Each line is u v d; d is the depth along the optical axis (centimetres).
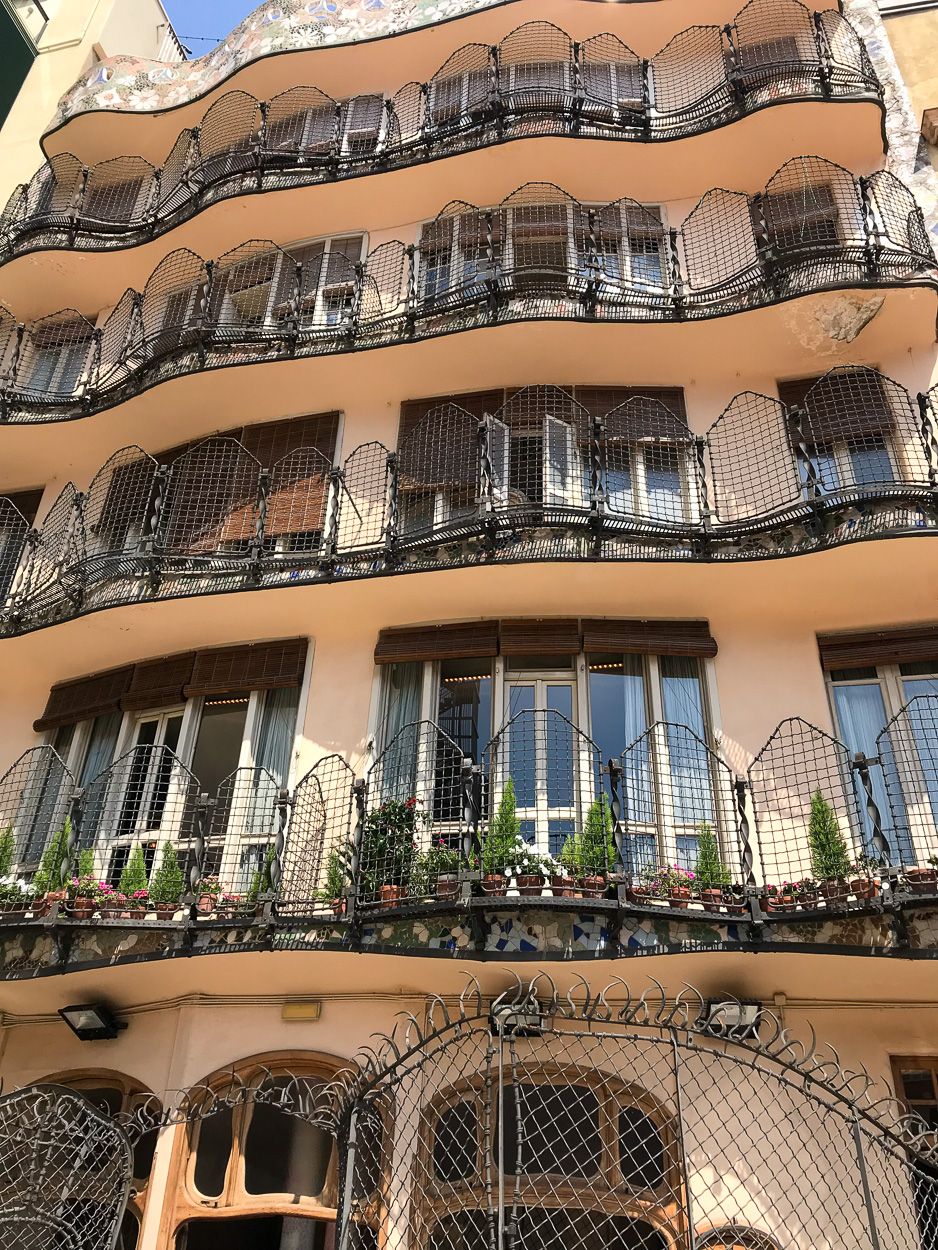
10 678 1312
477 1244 845
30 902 990
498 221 1371
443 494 1205
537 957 850
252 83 1566
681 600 1098
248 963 916
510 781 958
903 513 1021
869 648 1056
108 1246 727
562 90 1360
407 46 1509
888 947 823
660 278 1298
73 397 1425
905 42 1492
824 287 1148
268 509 1252
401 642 1128
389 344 1241
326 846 1020
